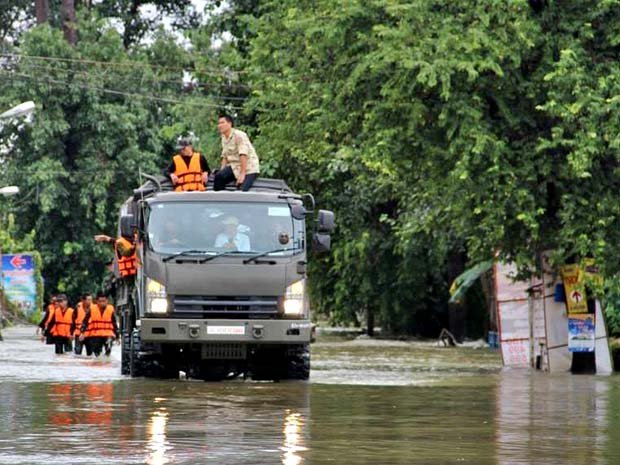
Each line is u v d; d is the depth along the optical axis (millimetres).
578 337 60062
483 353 85750
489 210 57375
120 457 22250
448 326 117062
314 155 66250
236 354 46406
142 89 136750
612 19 58406
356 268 109812
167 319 45750
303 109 61656
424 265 109562
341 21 57531
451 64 54281
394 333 117750
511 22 56062
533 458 22703
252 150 48969
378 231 107625
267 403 34688
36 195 135250
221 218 46375
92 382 44969
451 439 25656
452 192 58406
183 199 46438
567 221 57188
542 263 61219
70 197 136625
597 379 51281
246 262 46000
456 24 55656
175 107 98875
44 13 143000
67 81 135125
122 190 137125
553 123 58281
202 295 45875
